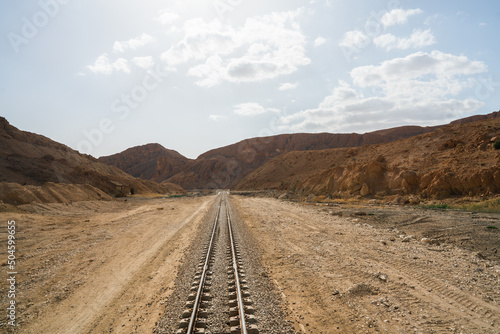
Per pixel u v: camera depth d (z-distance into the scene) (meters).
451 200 28.78
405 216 22.64
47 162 69.62
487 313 6.34
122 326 6.29
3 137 79.62
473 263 10.06
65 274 9.99
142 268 10.74
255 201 50.69
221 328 5.86
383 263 10.34
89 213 29.28
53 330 6.19
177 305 7.06
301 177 78.19
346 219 23.12
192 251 13.05
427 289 7.79
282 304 7.25
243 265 10.41
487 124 41.09
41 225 19.92
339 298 7.54
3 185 26.88
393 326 5.96
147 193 82.94
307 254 12.16
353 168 47.12
